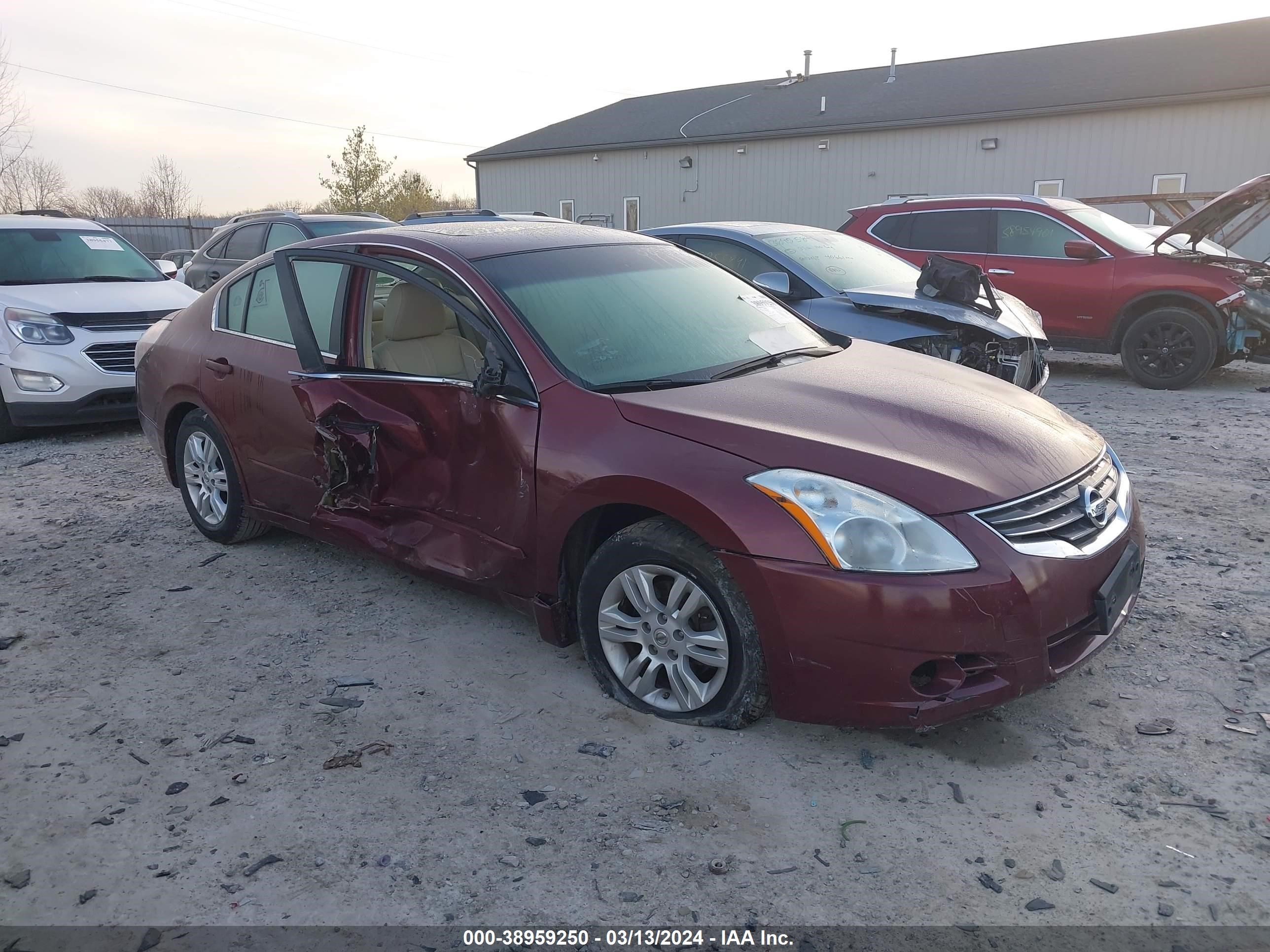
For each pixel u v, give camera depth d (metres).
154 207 46.12
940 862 2.58
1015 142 22.25
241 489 4.77
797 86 29.14
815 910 2.42
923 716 2.81
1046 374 7.10
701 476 3.02
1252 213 9.19
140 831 2.77
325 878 2.56
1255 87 19.11
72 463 7.03
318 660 3.79
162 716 3.39
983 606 2.76
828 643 2.85
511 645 3.90
